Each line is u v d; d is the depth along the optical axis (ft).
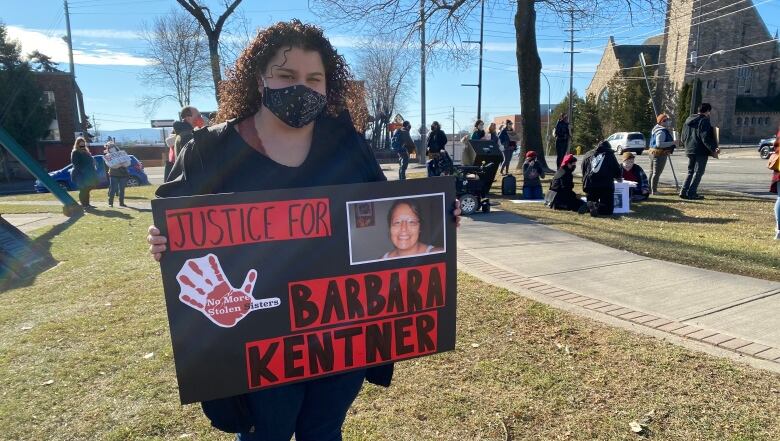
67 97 121.39
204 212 5.71
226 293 5.84
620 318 13.32
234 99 6.32
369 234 6.31
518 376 10.65
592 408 9.43
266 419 6.16
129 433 8.96
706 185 44.80
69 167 64.03
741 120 183.21
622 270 17.87
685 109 158.71
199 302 5.77
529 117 54.29
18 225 32.45
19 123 110.32
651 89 186.60
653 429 8.73
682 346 11.56
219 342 5.87
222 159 5.94
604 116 194.18
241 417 6.17
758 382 9.95
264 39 5.94
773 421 8.77
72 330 13.60
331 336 6.28
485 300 14.92
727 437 8.42
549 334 12.51
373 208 6.30
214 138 5.89
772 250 20.30
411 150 47.78
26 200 50.90
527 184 37.86
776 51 185.78
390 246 6.40
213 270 5.78
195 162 5.87
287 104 5.69
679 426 8.77
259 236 5.90
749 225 25.89
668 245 21.47
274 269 5.98
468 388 10.27
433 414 9.44
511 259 19.76
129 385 10.62
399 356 6.64
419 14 53.31
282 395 6.14
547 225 26.84
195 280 5.74
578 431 8.79
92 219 33.88
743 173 58.85
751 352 11.16
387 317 6.50
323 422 6.60
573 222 27.63
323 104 5.90
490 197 39.09
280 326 6.06
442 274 6.68
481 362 11.28
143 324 13.93
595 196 29.91
